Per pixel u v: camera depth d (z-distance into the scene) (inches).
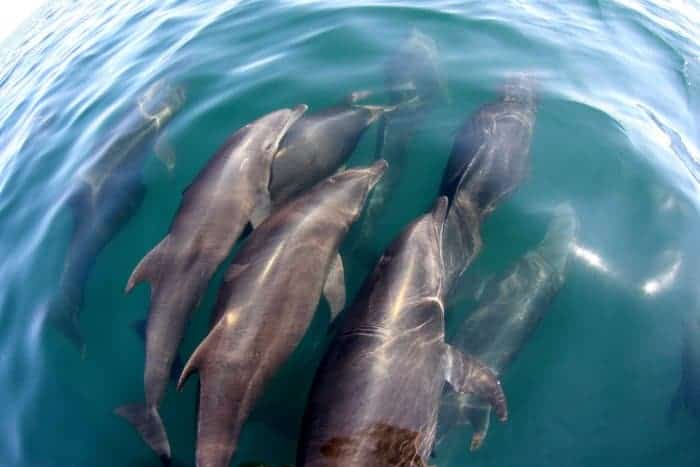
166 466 88.8
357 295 93.7
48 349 107.8
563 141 130.6
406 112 138.8
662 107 154.6
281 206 111.0
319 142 122.9
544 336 99.3
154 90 160.2
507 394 93.6
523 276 103.8
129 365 103.3
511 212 114.9
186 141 140.9
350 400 78.5
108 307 113.4
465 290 103.3
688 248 110.2
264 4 196.5
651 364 95.8
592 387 93.8
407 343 84.7
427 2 186.2
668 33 191.9
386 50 161.3
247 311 89.8
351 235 112.5
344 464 74.5
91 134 155.7
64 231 130.2
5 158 167.3
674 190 121.2
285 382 97.2
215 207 108.1
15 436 97.8
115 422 96.3
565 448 88.4
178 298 99.3
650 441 88.6
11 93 214.5
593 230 112.0
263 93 150.1
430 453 81.8
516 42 167.8
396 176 124.6
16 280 122.8
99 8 269.3
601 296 103.6
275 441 89.8
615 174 122.9
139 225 126.2
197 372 89.6
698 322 100.2
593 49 171.5
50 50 239.5
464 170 117.6
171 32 197.5
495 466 86.7
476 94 143.3
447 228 109.2
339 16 179.8
